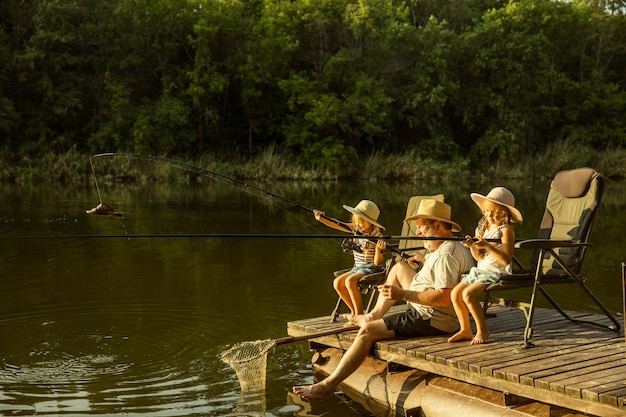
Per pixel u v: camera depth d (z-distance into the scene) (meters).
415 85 32.44
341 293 5.80
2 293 8.15
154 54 30.91
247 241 12.20
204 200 19.25
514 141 32.28
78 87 29.58
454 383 4.74
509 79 33.00
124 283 8.66
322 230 13.54
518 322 5.64
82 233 12.81
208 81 29.92
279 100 32.66
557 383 4.10
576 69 37.56
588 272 9.35
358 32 31.39
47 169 26.30
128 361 5.77
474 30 34.06
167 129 29.41
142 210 16.61
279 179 28.53
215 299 7.83
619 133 34.56
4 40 29.19
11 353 5.96
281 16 30.97
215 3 30.86
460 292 4.99
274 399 5.05
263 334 6.52
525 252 11.06
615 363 4.48
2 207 16.84
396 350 4.91
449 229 5.23
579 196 5.81
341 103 30.89
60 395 5.04
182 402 4.95
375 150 33.06
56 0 28.09
